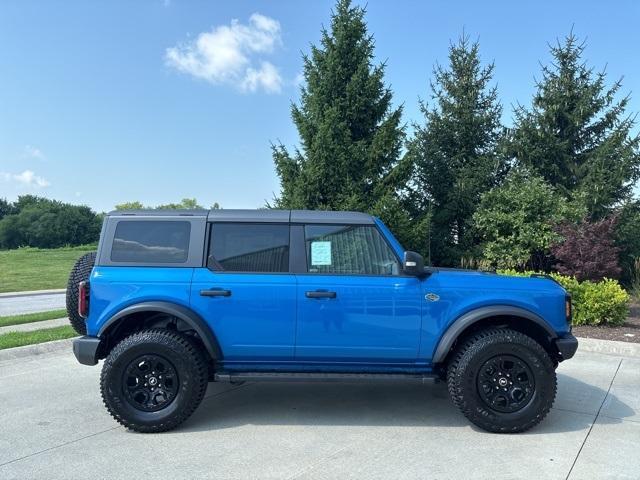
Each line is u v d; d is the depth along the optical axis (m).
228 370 4.96
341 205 12.86
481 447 4.41
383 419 5.11
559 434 4.71
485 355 4.71
